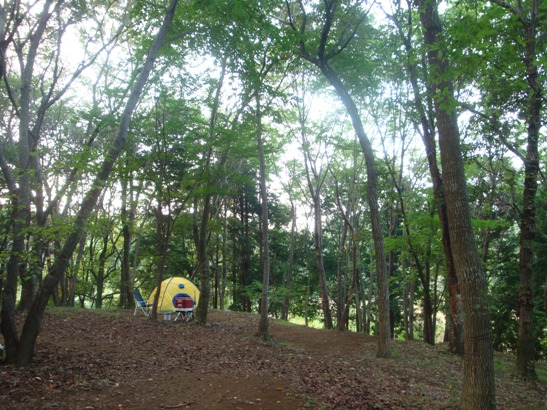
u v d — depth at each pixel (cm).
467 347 554
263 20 881
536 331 1820
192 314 1498
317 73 1474
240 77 999
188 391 607
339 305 2231
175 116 1223
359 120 1093
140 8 934
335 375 786
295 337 1361
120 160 1104
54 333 977
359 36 1120
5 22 829
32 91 1469
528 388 922
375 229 1092
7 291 627
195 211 1512
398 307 2722
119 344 919
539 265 1577
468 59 475
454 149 590
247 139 1350
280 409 545
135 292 1541
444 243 1298
